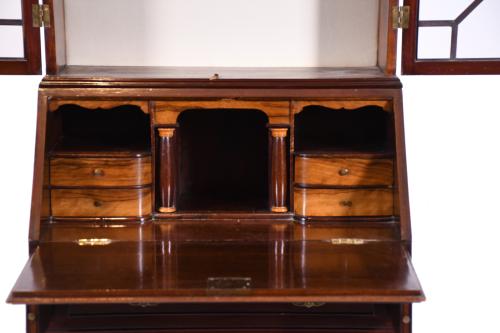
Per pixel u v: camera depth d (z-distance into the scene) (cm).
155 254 297
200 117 354
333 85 318
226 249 302
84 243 307
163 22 356
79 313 300
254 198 349
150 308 301
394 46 324
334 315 302
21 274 282
